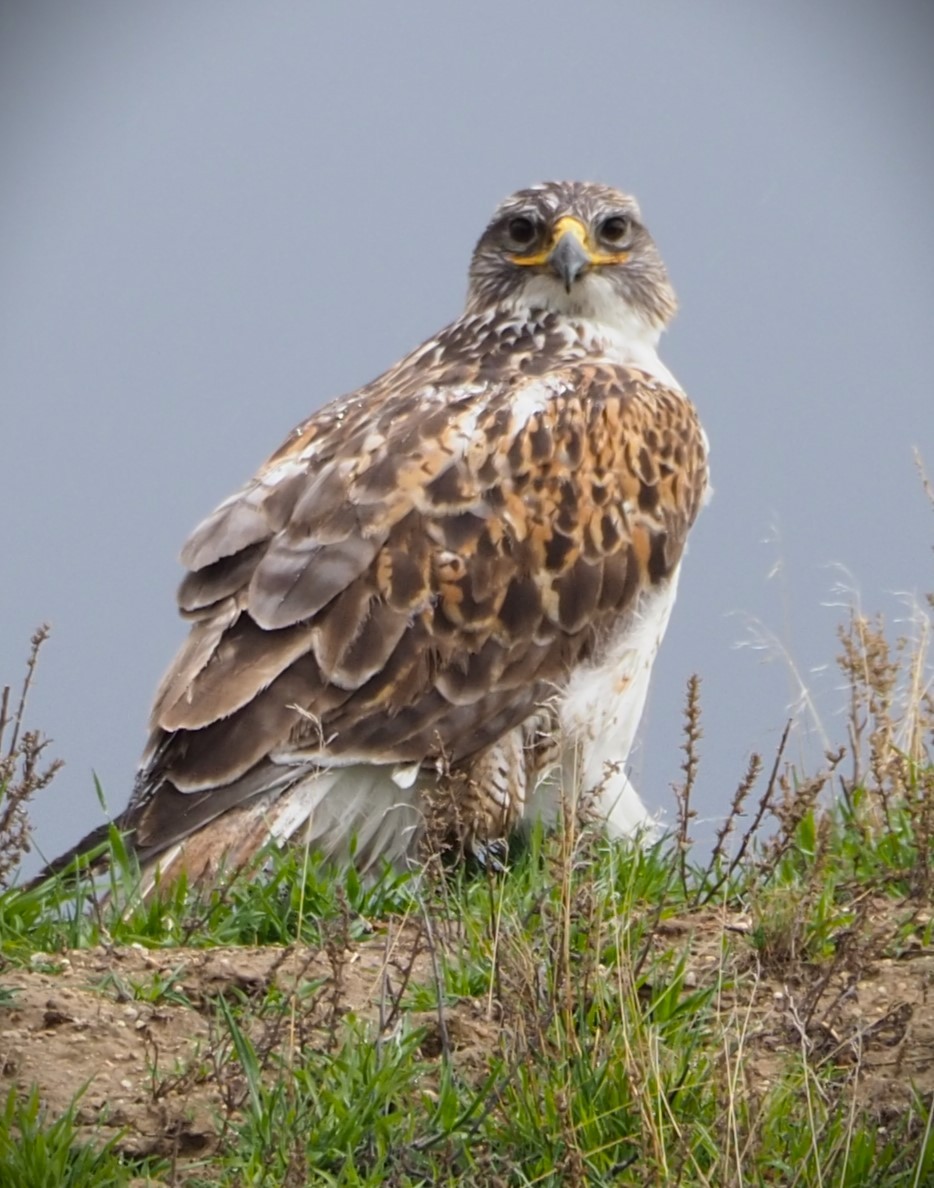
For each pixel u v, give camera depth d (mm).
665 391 14445
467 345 14977
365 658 12562
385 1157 8516
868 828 12438
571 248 14680
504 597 13086
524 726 13188
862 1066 9359
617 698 13672
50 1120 8727
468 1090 9000
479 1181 8391
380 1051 8961
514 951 9367
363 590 12680
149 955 10273
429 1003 9672
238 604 12719
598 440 13750
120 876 11508
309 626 12539
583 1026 9070
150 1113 8750
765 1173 8508
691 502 14234
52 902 10984
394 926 10852
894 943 10633
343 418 13836
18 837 10836
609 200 15156
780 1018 9664
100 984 9844
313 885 11234
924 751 13266
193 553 13031
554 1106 8641
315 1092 8805
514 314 15062
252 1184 8242
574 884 10164
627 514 13727
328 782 12445
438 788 11961
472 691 12914
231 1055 9125
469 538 13031
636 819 13602
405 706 12641
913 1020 9711
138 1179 8391
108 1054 9234
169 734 12391
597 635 13516
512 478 13312
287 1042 9219
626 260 15125
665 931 10859
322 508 12898
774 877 11438
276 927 10906
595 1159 8539
